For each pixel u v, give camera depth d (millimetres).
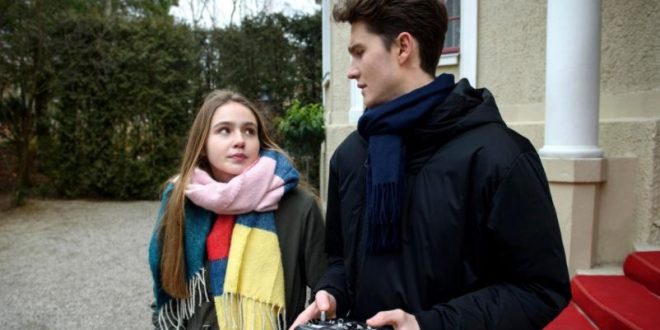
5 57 8656
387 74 1055
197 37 10555
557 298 931
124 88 9383
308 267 1460
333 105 6371
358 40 1083
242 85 10852
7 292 4230
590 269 2984
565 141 3008
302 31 11234
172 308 1497
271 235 1429
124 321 3600
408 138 1058
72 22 9055
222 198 1383
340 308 1188
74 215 8047
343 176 1242
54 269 4934
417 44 1049
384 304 1059
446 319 912
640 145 3047
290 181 1484
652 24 3152
